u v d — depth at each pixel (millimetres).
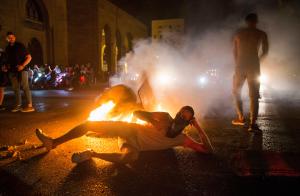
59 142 3818
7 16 19438
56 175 3262
